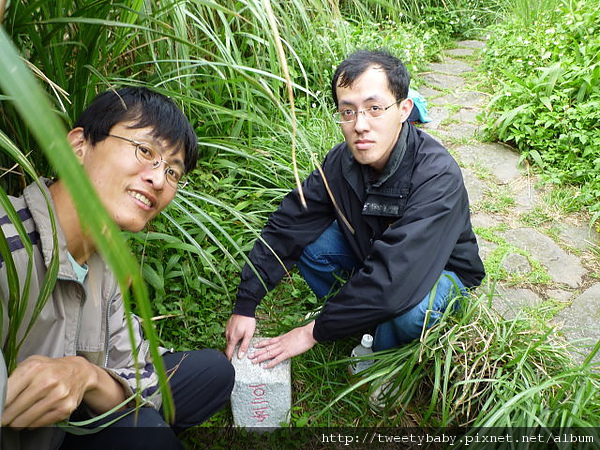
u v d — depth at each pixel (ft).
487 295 6.81
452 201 6.01
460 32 20.16
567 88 12.53
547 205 10.56
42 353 4.16
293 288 8.09
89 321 4.52
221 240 8.29
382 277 5.82
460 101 14.74
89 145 4.06
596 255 9.32
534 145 11.88
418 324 6.17
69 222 4.04
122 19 5.96
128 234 7.15
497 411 5.42
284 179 9.77
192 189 8.71
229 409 6.50
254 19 9.51
